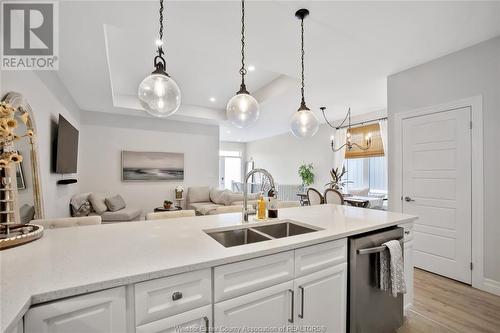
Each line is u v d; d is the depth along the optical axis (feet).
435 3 5.98
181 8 6.04
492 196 7.45
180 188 18.07
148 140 17.99
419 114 9.29
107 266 2.89
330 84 11.41
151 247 3.65
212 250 3.52
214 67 11.30
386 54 8.56
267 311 3.69
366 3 5.97
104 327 2.57
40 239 4.01
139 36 8.49
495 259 7.36
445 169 8.54
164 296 2.88
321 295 4.36
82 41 7.11
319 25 6.88
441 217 8.63
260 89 14.40
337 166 19.27
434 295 7.23
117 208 14.55
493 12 6.31
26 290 2.29
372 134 16.93
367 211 7.14
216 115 18.78
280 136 27.07
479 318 6.14
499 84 7.34
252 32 7.22
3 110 3.67
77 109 14.49
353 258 4.75
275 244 3.84
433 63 8.93
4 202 3.89
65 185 11.43
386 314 5.32
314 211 7.12
